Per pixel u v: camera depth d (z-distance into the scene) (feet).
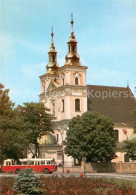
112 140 264.31
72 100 326.24
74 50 337.11
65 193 103.30
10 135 190.39
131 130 347.77
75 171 264.11
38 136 310.24
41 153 328.08
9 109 203.62
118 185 121.49
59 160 321.73
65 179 145.89
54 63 377.91
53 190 109.29
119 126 342.44
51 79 371.35
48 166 245.04
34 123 306.76
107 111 347.15
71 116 323.37
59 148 325.83
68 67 328.49
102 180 143.33
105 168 264.72
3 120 193.57
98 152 257.75
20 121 203.31
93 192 106.32
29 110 308.19
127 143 263.70
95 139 256.93
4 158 191.83
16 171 241.96
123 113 353.31
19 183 96.84
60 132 330.34
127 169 263.90
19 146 191.62
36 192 96.84
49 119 312.91
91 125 260.01
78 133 260.42
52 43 383.45
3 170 244.42
